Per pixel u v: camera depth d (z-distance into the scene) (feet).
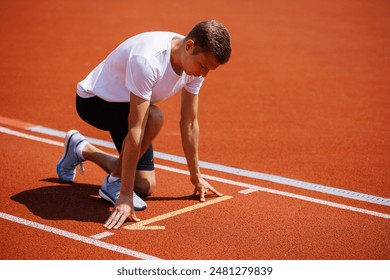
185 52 17.43
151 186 20.89
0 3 67.26
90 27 56.44
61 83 37.96
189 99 19.72
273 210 20.25
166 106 33.71
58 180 22.39
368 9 70.64
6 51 46.21
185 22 60.23
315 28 59.67
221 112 33.01
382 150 27.35
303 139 28.71
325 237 18.31
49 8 65.41
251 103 35.01
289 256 17.08
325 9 70.08
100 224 18.76
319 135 29.43
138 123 17.99
